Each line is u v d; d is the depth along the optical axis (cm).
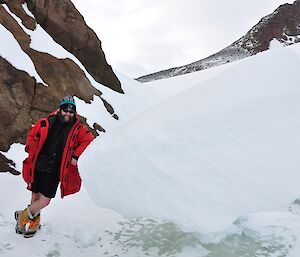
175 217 255
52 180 327
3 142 498
